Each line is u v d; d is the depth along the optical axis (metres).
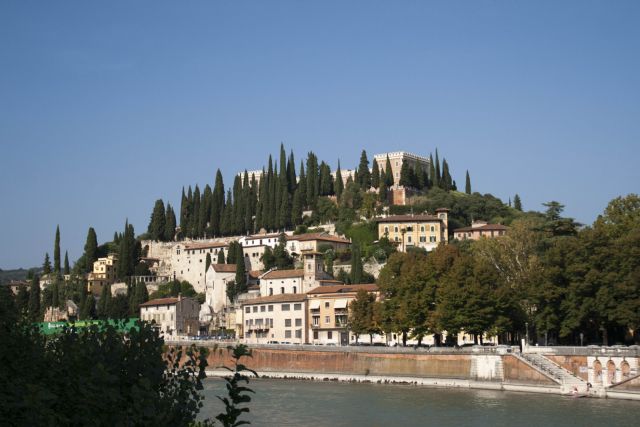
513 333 185.12
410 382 162.38
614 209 178.25
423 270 174.00
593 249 146.25
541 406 120.00
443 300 163.88
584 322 148.50
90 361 37.16
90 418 33.50
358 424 108.69
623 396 127.62
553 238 189.38
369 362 174.88
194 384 38.50
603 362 133.50
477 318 160.00
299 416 116.56
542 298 149.50
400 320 173.75
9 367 37.91
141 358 39.06
